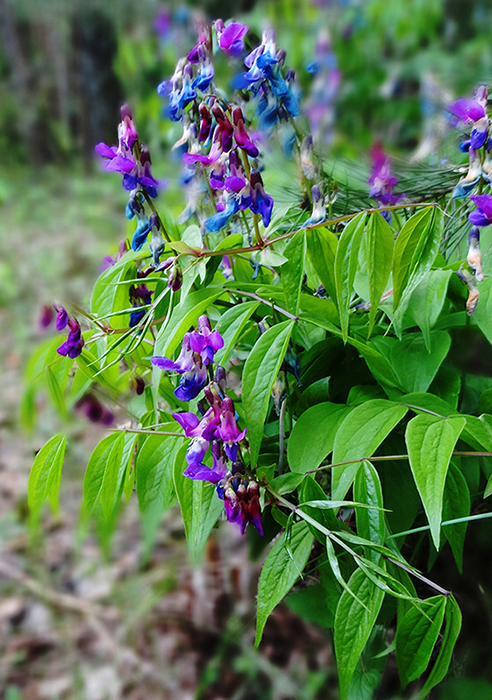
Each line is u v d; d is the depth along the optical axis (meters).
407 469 0.37
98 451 0.36
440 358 0.35
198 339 0.30
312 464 0.34
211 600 0.58
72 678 0.54
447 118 0.36
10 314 1.22
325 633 0.49
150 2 1.27
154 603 0.58
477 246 0.32
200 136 0.35
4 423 0.89
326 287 0.36
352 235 0.32
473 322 0.37
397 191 0.39
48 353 0.42
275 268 0.38
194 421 0.31
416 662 0.32
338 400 0.41
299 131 0.38
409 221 0.32
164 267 0.34
